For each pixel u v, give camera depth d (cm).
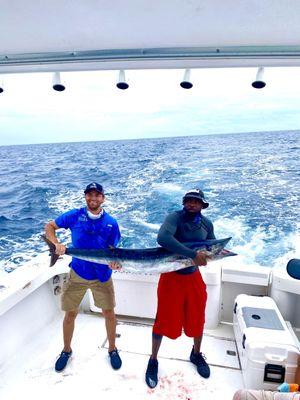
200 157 1847
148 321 284
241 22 129
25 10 119
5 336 231
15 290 227
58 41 144
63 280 297
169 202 906
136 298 277
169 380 213
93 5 116
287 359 189
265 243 628
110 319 225
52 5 115
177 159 1795
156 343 212
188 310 210
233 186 1084
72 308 221
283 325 212
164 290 208
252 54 153
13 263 575
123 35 139
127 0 112
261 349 191
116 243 223
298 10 119
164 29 135
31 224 800
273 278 260
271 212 805
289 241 632
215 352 243
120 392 203
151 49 153
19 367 224
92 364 228
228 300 285
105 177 1349
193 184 1123
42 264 275
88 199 209
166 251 204
